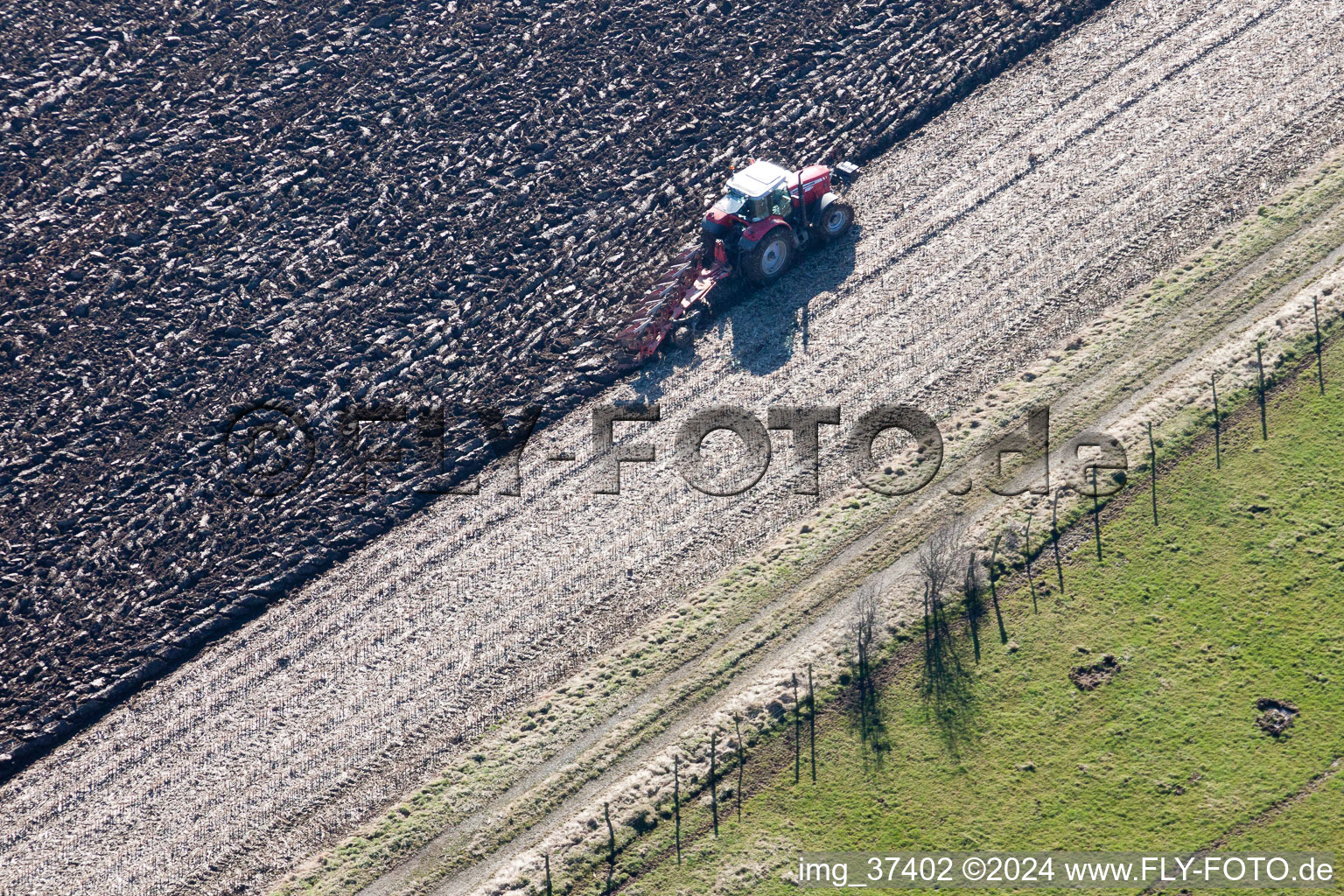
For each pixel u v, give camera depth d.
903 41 164.50
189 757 105.94
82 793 104.12
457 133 156.62
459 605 114.75
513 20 171.12
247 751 106.06
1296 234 137.38
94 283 141.50
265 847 100.50
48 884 98.94
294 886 97.94
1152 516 115.62
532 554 117.94
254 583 116.69
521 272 140.62
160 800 103.44
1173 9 165.50
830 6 170.12
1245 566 111.44
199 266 143.00
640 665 109.50
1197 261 136.00
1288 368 125.44
